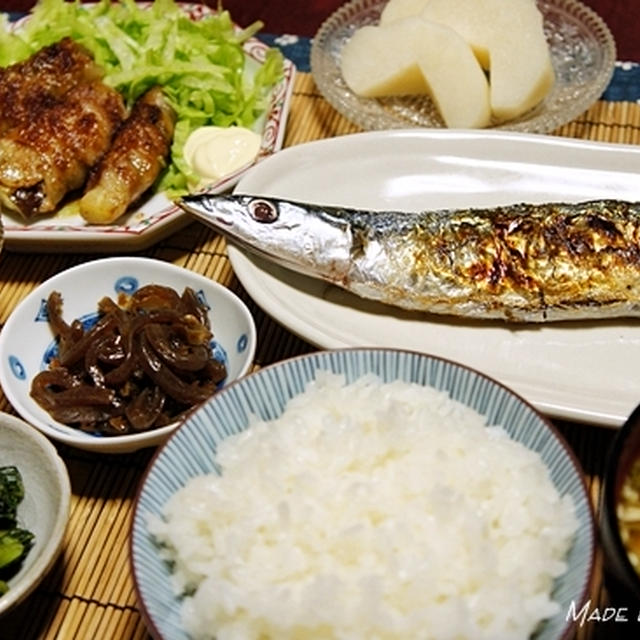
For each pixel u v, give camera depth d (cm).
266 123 43
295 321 33
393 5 48
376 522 24
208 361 32
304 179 39
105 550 30
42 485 28
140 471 32
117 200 40
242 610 22
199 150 42
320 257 35
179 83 45
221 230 35
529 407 26
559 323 34
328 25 49
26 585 25
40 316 34
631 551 23
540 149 40
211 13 48
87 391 31
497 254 35
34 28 48
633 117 45
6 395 31
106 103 43
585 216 35
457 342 34
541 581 23
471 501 24
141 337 32
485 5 45
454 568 23
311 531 23
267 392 27
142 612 22
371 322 35
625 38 54
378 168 40
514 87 43
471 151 40
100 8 49
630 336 34
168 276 35
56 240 38
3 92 44
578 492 24
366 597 22
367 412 26
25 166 40
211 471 26
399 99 46
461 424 26
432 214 36
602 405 31
